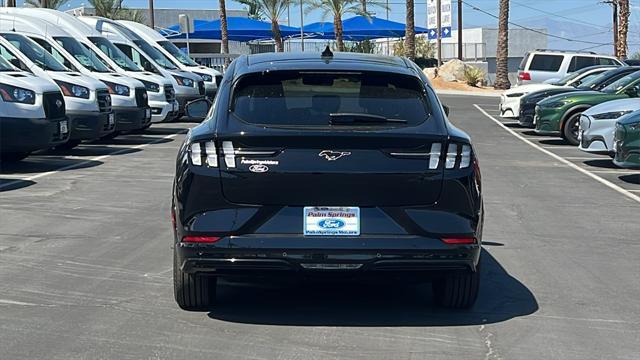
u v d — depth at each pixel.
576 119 18.73
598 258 8.06
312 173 5.33
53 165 14.44
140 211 10.15
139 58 22.61
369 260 5.35
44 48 17.44
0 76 13.27
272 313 6.10
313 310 6.19
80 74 16.33
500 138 20.64
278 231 5.34
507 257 8.05
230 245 5.33
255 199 5.37
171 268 7.37
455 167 5.48
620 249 8.48
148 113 18.61
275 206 5.37
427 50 57.00
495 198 11.65
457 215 5.46
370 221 5.37
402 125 5.59
